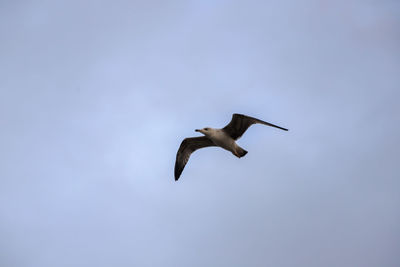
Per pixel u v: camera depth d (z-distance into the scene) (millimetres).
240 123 17297
